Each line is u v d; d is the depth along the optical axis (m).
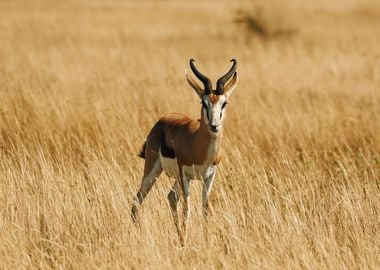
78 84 68.75
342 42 112.25
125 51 102.19
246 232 33.59
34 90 62.69
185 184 36.38
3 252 31.78
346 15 160.12
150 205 36.62
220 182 39.38
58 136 49.22
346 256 31.44
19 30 129.38
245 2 123.56
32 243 33.28
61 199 35.94
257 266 30.44
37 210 35.38
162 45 110.94
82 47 106.62
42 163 41.44
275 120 55.09
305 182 40.28
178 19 158.62
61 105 55.62
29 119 53.19
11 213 35.03
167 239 33.00
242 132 52.34
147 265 30.66
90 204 36.09
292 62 90.56
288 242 32.44
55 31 129.25
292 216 34.56
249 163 45.44
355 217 34.91
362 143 51.28
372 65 86.50
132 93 64.25
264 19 119.38
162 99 61.22
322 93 67.75
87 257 31.66
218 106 34.62
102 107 56.62
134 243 32.09
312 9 169.75
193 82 35.75
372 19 154.12
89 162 43.28
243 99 61.44
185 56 98.81
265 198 36.38
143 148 39.81
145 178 38.22
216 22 147.88
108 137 49.00
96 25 143.00
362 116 56.97
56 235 33.53
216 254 31.88
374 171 43.66
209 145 35.16
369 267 30.95
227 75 35.56
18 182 38.16
